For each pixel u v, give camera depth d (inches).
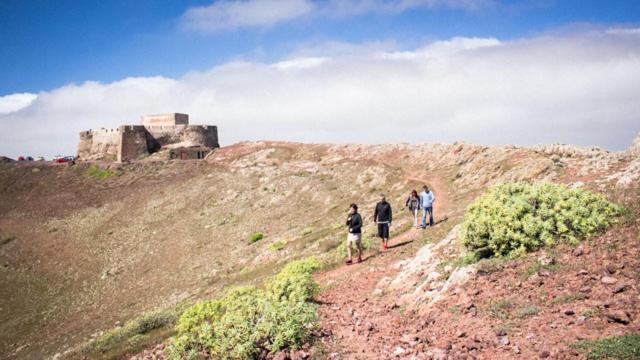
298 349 361.1
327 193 2346.2
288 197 2498.8
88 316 1614.2
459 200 1237.1
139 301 1611.7
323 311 484.1
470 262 439.5
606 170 785.6
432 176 1934.1
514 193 475.8
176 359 417.4
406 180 2010.3
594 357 227.5
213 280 1505.9
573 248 387.5
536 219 418.3
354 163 2738.7
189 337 422.3
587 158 1065.5
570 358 234.1
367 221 1510.8
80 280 2092.8
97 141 4429.1
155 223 2706.7
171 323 829.8
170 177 3511.3
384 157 2728.8
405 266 589.0
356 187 2281.0
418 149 2554.1
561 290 323.0
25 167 4097.0
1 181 3794.3
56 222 3002.0
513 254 412.5
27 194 3575.3
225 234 2207.2
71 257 2420.0
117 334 835.4
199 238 2265.0
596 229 404.2
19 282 2133.4
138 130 4128.9
